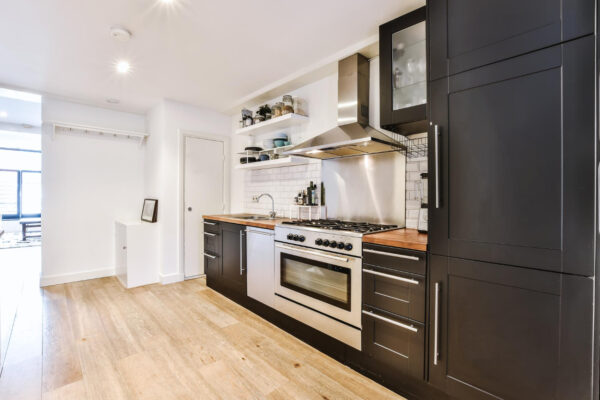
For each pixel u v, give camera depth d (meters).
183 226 3.89
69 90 3.38
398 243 1.67
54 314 2.76
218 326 2.56
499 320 1.33
